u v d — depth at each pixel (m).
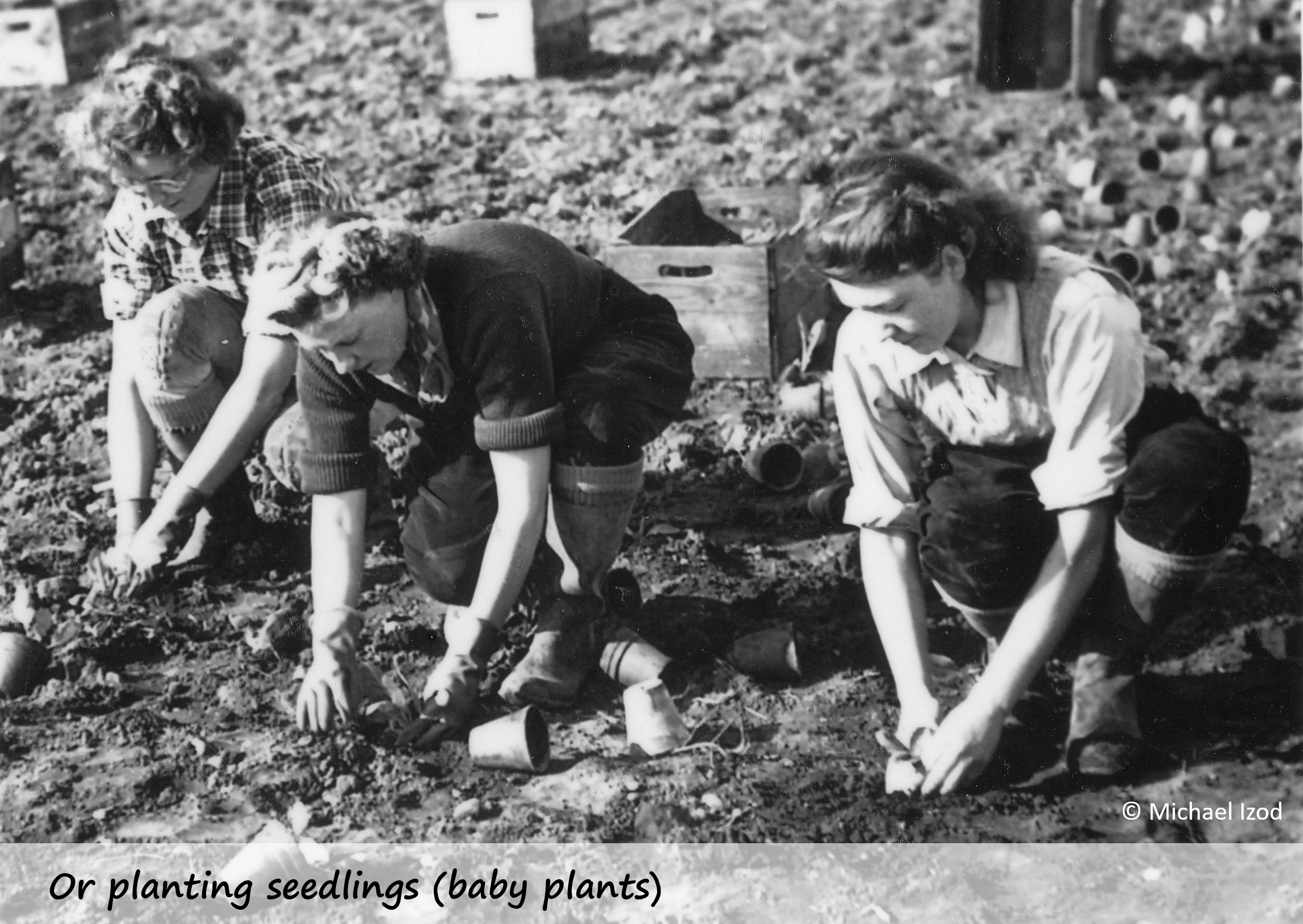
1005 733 4.06
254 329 3.70
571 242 7.62
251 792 3.98
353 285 3.62
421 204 8.25
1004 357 3.68
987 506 3.89
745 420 5.97
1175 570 3.73
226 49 11.52
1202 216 7.66
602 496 4.18
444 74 10.69
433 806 3.93
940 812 3.81
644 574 5.00
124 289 4.96
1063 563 3.72
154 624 4.76
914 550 4.05
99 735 4.25
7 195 7.42
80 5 10.98
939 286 3.49
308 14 12.46
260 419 4.70
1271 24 10.25
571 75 10.58
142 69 4.42
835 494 5.24
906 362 3.80
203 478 4.73
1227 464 3.69
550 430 3.98
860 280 3.42
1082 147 8.70
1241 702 4.23
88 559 5.18
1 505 5.52
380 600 4.91
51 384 6.44
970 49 10.65
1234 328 6.34
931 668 4.18
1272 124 8.93
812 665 4.50
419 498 4.32
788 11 11.86
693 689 4.41
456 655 4.11
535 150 9.09
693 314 6.25
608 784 3.99
